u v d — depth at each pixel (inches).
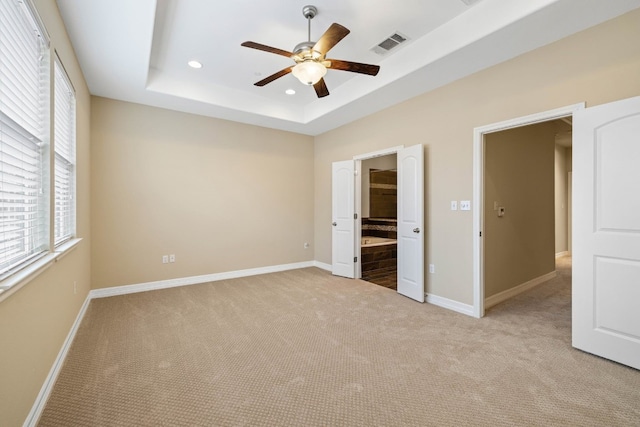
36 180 72.9
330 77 153.6
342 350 95.0
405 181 152.8
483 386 75.5
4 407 50.0
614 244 86.0
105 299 146.3
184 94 152.6
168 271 169.8
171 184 170.6
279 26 109.7
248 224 198.8
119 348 95.7
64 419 63.7
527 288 163.5
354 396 71.8
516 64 110.9
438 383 76.9
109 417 64.4
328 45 90.7
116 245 154.9
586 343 92.4
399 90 142.6
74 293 107.5
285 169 215.5
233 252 192.9
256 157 201.8
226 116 182.5
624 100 83.5
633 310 82.8
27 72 67.0
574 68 96.7
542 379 78.4
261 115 180.5
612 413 65.5
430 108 142.6
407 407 67.7
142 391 73.5
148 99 154.7
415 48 121.0
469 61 114.7
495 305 138.9
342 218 197.3
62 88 98.8
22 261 62.7
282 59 134.0
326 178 217.2
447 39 108.8
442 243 137.9
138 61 116.9
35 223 72.8
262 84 114.5
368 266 218.7
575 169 94.0
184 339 102.7
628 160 83.1
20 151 63.0
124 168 157.0
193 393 72.9
